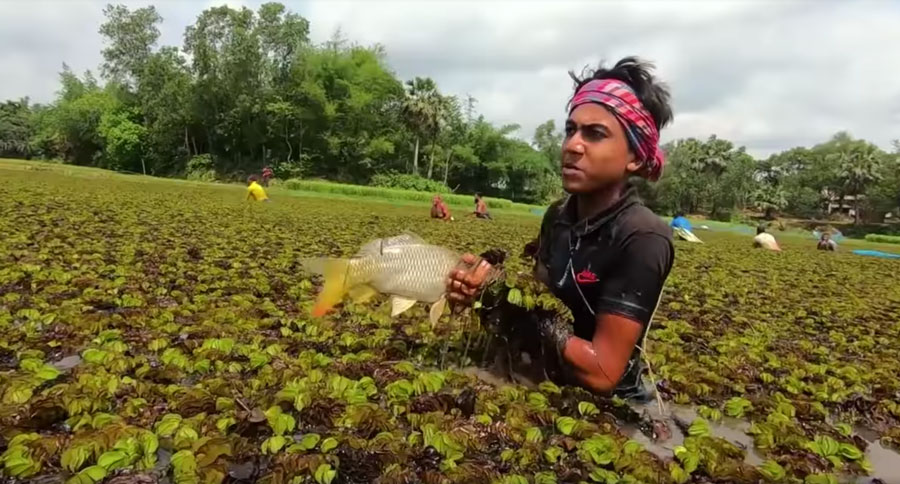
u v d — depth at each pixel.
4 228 11.74
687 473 3.36
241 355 4.89
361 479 3.14
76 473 3.07
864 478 3.62
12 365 4.61
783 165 105.81
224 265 9.31
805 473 3.51
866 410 4.79
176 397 3.94
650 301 3.67
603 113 3.63
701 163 90.69
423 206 45.53
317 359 4.74
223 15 71.44
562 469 3.33
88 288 6.86
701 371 5.13
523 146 86.31
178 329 5.54
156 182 45.81
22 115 110.25
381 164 77.62
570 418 3.83
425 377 4.30
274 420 3.57
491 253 4.04
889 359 6.31
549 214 4.32
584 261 3.82
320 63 74.31
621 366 3.69
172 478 3.06
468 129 85.50
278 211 24.66
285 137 74.31
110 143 77.25
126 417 3.66
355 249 12.20
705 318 7.73
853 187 88.44
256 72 71.69
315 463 3.10
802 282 13.16
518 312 4.08
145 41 80.81
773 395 4.84
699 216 94.31
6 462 3.04
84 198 22.48
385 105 80.00
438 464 3.30
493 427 3.69
